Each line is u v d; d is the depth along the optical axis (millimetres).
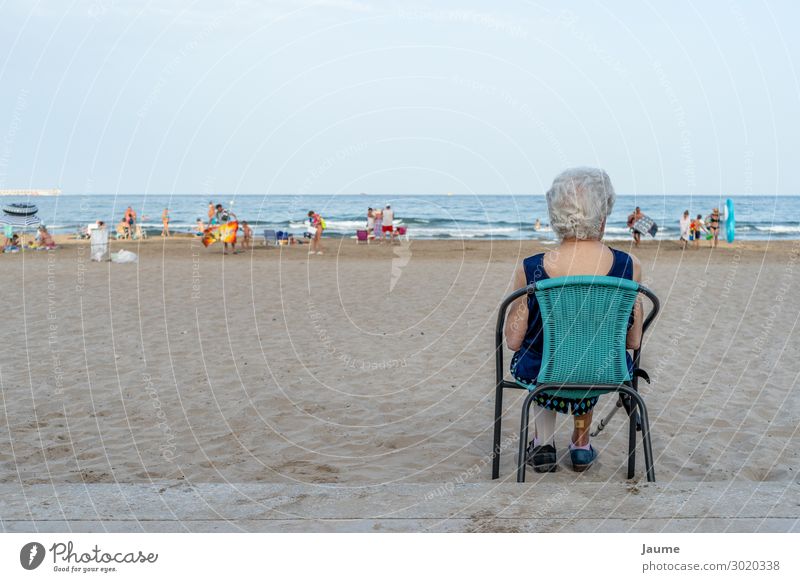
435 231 32938
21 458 3895
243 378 5711
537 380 2988
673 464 3641
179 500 2545
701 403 4816
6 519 2383
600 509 2402
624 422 4391
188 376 5777
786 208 56906
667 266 16422
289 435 4297
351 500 2533
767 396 4996
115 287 11789
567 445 3908
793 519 2314
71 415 4723
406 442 4145
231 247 22422
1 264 16391
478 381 5629
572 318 2879
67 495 2598
